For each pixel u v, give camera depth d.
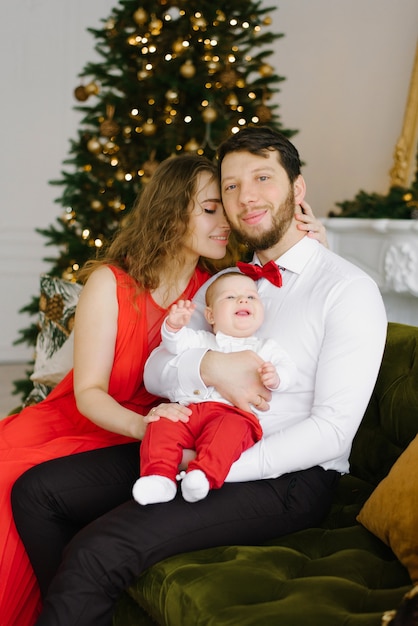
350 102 5.33
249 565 1.57
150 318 2.17
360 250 4.03
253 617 1.35
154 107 3.97
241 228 1.97
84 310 2.11
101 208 3.88
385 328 1.82
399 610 1.16
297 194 2.03
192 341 1.92
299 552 1.68
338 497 2.00
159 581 1.56
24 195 6.26
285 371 1.78
